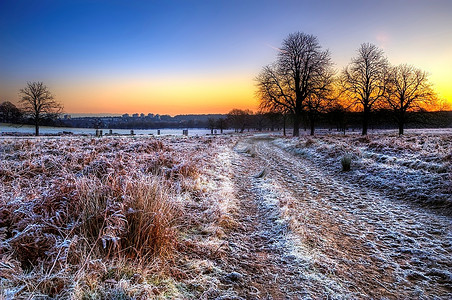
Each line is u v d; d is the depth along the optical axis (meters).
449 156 8.53
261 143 29.77
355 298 2.76
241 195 6.92
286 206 5.48
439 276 3.24
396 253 3.82
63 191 3.90
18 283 2.38
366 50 35.78
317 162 13.29
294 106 36.78
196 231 4.29
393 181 7.85
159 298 2.51
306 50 35.31
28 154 8.97
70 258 2.75
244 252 3.74
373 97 36.25
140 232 3.28
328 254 3.75
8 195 4.20
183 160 8.27
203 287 2.82
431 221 5.10
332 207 6.06
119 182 4.46
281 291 2.85
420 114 36.44
